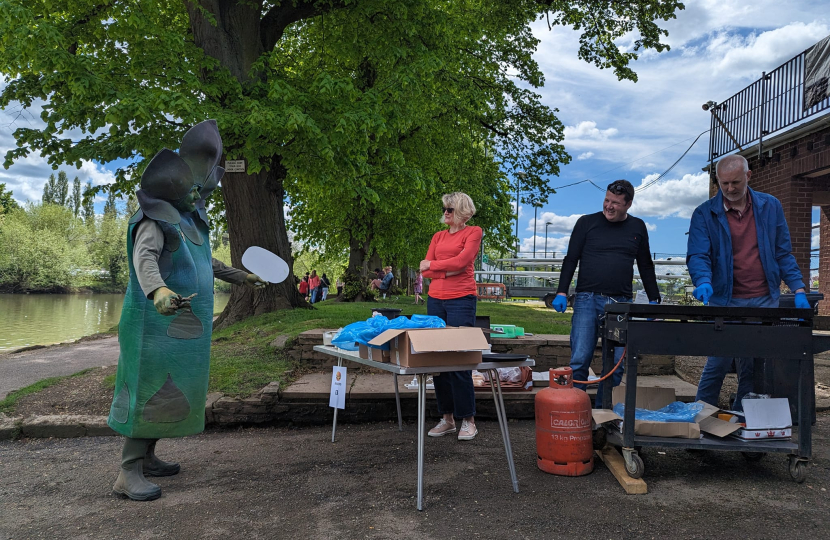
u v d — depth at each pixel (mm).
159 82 9016
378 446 4070
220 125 8438
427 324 3379
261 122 8453
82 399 5094
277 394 4723
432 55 9945
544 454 3410
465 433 4199
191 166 3236
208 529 2635
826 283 10977
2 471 3580
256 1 10234
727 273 3857
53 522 2750
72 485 3297
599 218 4113
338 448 4027
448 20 11148
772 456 3795
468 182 20328
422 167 17312
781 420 3328
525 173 20219
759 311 3133
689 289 15594
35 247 64500
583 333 3977
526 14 13375
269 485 3238
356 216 20469
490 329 6016
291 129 8547
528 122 19297
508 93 18750
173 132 9242
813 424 4449
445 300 4336
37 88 10375
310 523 2688
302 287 28641
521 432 4441
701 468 3529
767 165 9344
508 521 2689
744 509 2850
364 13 10500
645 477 3344
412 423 4801
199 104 8555
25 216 72938
